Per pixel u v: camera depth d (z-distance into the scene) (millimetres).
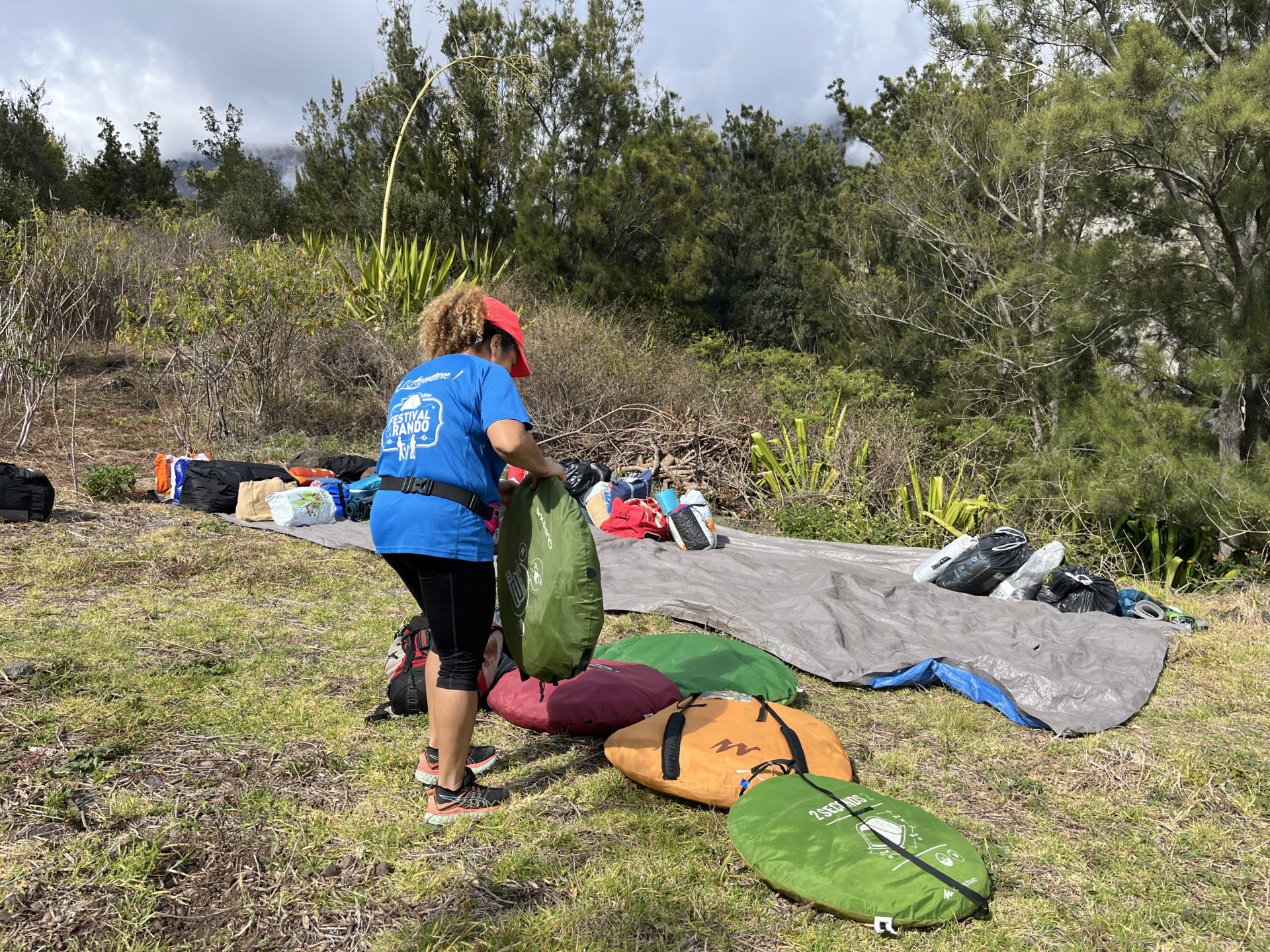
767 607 4945
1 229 8938
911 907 2348
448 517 2605
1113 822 3068
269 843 2588
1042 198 12828
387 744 3258
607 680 3502
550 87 17266
